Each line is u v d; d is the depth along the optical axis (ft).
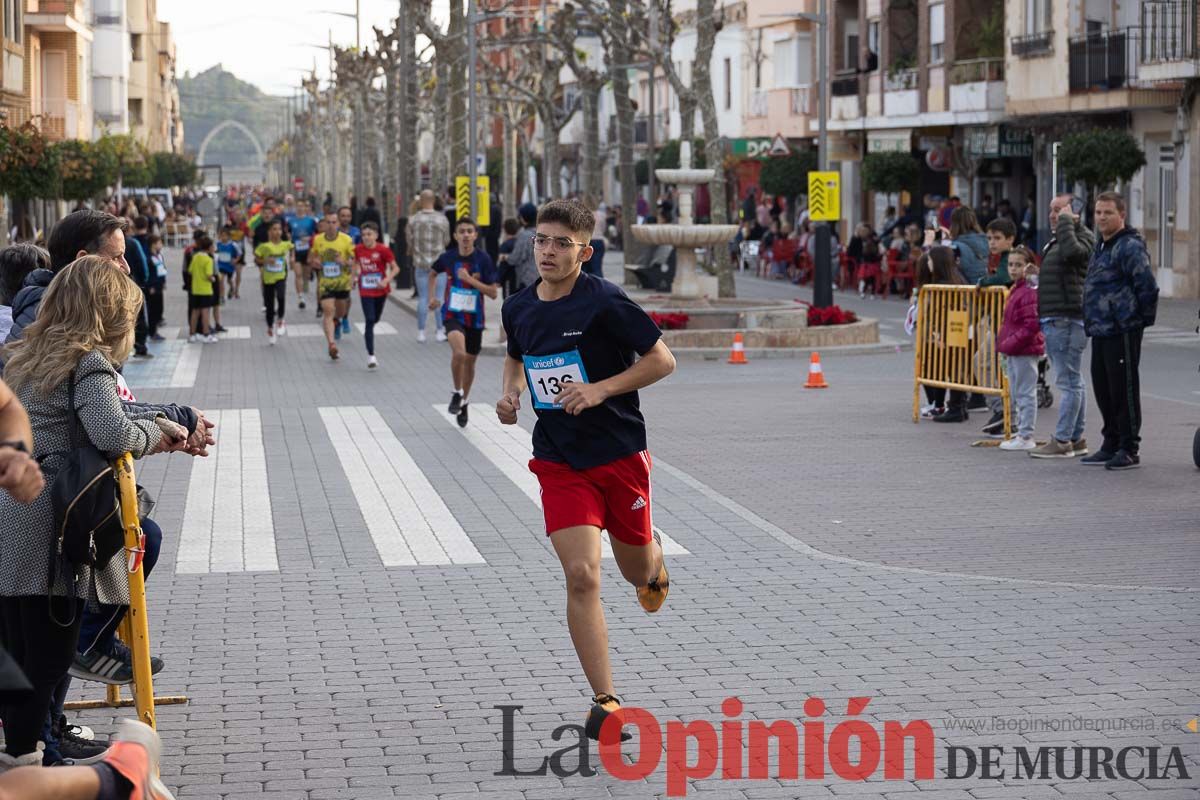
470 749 21.36
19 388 19.63
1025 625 27.37
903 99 164.04
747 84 218.79
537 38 158.61
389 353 83.10
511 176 243.81
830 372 74.79
